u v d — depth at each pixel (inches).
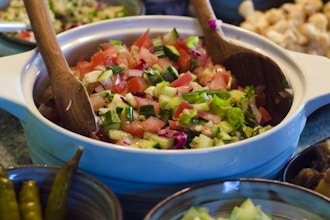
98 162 22.1
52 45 25.3
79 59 29.6
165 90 26.6
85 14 41.7
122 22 30.4
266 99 28.7
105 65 28.1
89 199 20.9
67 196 20.6
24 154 28.3
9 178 20.8
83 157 22.2
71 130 24.6
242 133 25.9
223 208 21.4
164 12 42.1
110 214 19.7
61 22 41.1
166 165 21.7
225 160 22.1
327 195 23.9
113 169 22.1
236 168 22.6
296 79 27.1
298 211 21.4
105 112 25.0
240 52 29.0
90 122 24.0
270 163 23.8
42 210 21.4
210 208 21.3
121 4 42.4
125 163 21.8
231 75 29.6
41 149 23.8
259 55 28.4
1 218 20.2
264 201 21.5
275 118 28.2
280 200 21.5
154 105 26.0
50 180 21.2
